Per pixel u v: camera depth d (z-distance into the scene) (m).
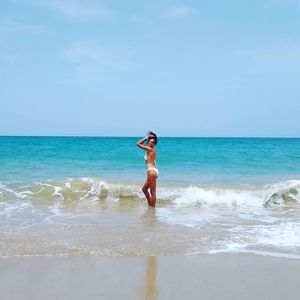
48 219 8.82
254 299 4.45
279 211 10.62
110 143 46.69
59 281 4.90
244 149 33.22
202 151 29.39
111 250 6.31
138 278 5.07
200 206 11.30
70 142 51.53
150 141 11.23
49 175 16.27
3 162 21.34
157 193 12.63
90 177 15.79
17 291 4.56
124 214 9.68
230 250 6.45
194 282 4.96
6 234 7.24
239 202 11.89
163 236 7.30
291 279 5.11
